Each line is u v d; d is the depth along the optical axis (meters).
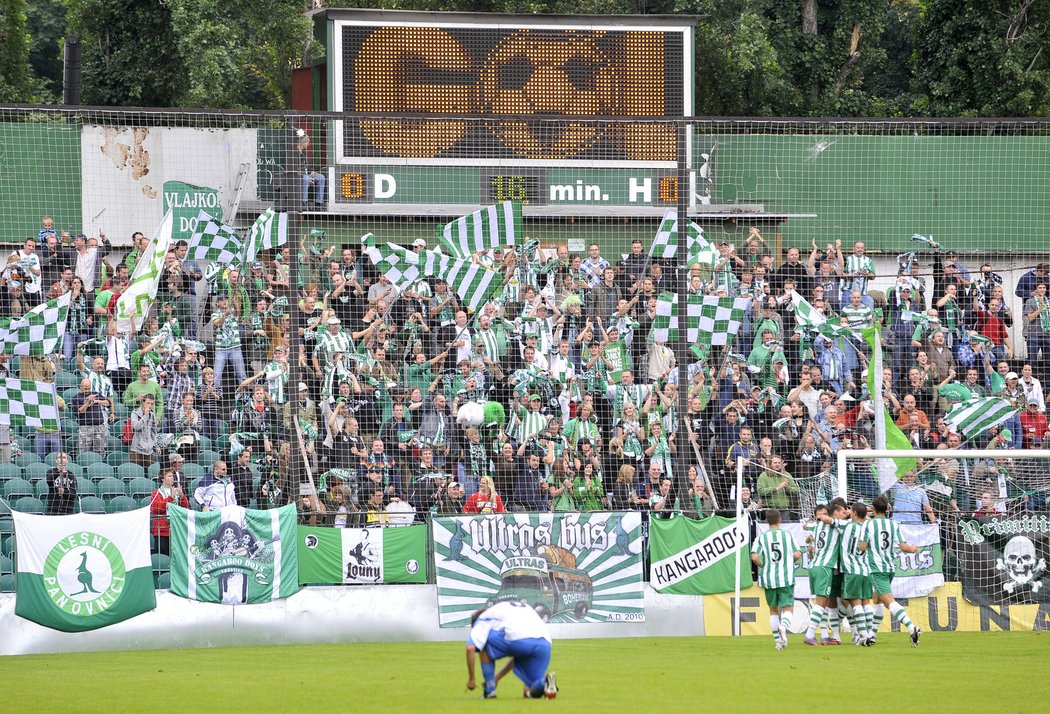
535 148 74.12
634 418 65.69
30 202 71.94
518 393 66.56
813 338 70.19
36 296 66.62
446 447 64.94
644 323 69.00
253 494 63.09
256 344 67.62
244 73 105.00
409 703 36.72
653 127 74.88
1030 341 73.44
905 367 71.38
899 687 40.03
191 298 67.50
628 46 74.88
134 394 64.38
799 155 78.31
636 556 59.97
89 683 43.09
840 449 63.09
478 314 68.12
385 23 73.12
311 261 70.19
